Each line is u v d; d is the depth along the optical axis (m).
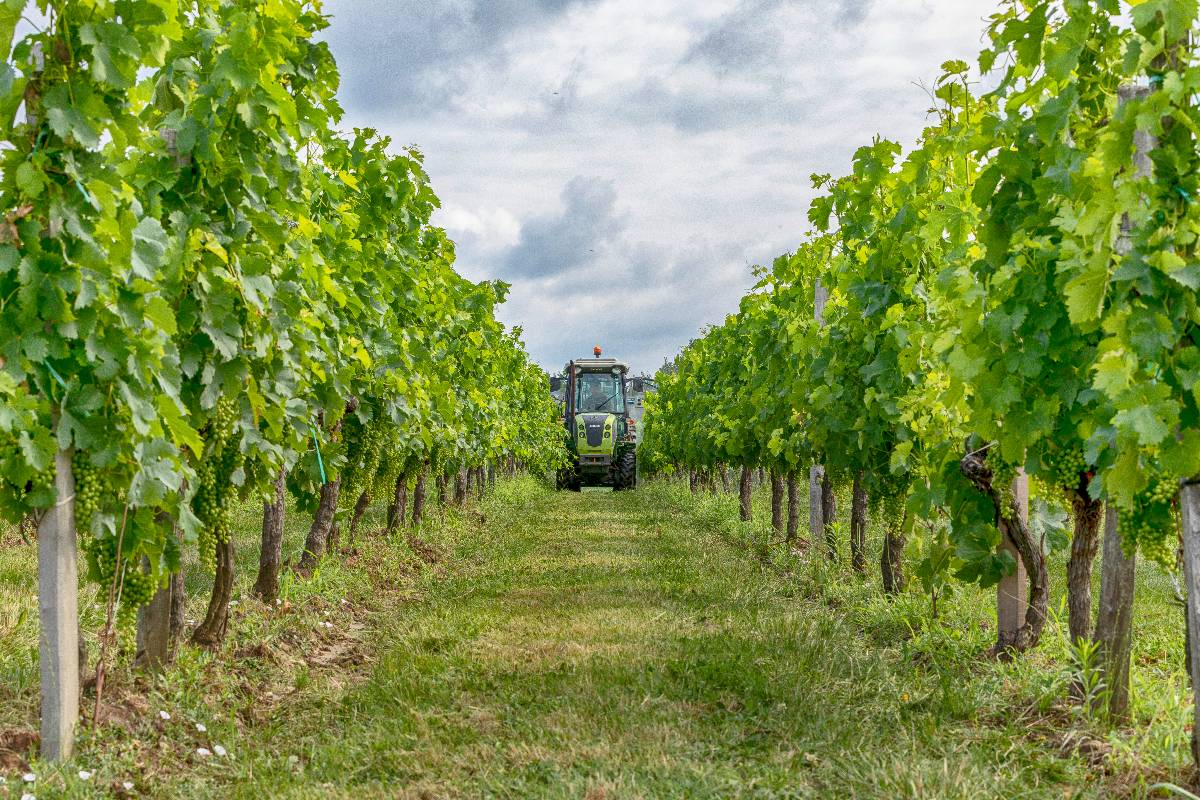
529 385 23.41
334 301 7.70
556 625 7.25
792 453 10.50
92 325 3.74
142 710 4.43
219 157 4.76
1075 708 4.38
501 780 3.93
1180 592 4.71
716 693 5.19
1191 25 3.43
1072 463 4.43
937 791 3.64
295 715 4.90
